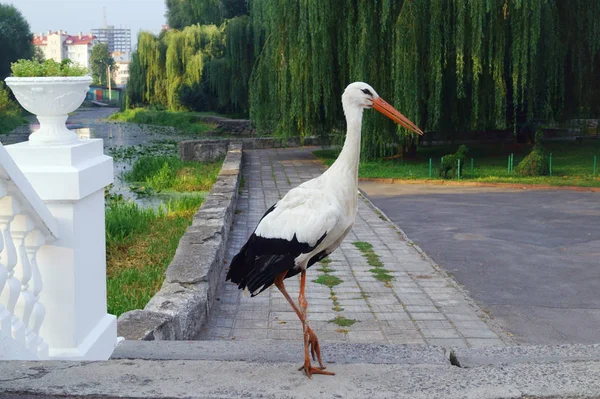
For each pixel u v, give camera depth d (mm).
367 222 13484
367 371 3314
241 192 18031
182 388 3066
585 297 8438
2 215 3457
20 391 3000
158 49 54781
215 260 8055
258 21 25906
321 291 8492
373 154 23375
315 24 20641
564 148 26750
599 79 24047
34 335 3723
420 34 19984
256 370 3318
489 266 10000
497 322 7461
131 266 9578
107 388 3041
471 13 19234
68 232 3840
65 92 3818
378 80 20906
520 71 20719
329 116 22828
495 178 19297
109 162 4348
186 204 15078
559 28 21547
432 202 15953
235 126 45062
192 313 6285
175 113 54469
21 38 66062
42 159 3816
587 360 3475
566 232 12398
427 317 7477
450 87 22328
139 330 5023
